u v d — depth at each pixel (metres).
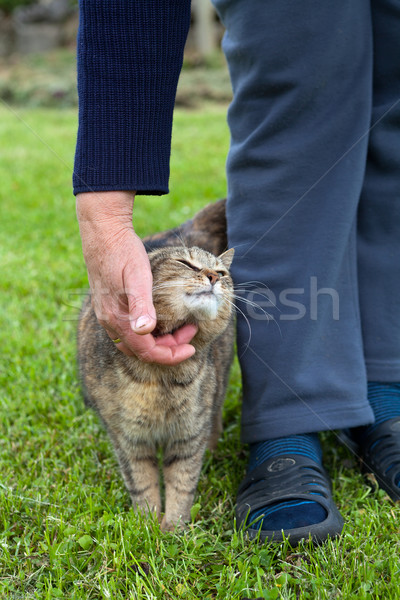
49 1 19.00
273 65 2.35
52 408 3.19
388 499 2.38
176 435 2.46
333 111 2.39
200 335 2.41
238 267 2.56
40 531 2.26
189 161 8.41
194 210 6.02
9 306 4.26
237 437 3.00
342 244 2.44
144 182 2.04
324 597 1.84
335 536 2.12
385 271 2.67
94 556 2.09
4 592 1.96
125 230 2.00
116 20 1.97
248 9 2.35
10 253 5.23
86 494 2.46
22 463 2.73
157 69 2.02
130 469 2.48
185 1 2.03
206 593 1.94
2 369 3.54
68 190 7.30
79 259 5.02
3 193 7.16
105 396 2.44
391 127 2.60
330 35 2.30
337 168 2.42
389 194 2.63
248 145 2.48
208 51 17.02
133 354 2.16
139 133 2.02
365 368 2.57
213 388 2.60
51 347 3.76
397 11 2.44
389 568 1.98
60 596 1.90
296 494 2.21
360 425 2.46
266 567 2.03
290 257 2.45
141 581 1.93
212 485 2.61
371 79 2.43
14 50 18.80
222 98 14.48
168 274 2.39
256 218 2.49
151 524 2.24
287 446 2.43
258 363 2.48
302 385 2.40
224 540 2.25
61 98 14.88
